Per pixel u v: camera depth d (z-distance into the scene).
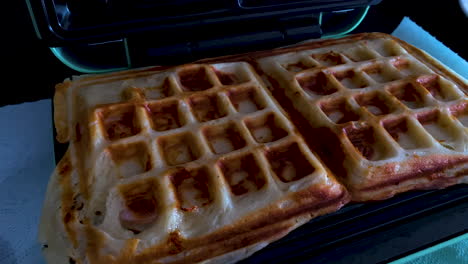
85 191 0.18
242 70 0.24
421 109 0.22
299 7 0.23
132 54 0.24
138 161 0.19
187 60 0.25
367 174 0.19
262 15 0.23
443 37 0.30
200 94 0.22
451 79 0.25
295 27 0.26
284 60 0.25
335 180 0.19
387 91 0.23
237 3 0.22
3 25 0.22
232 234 0.17
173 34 0.23
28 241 0.18
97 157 0.18
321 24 0.28
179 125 0.21
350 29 0.28
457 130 0.21
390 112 0.22
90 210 0.17
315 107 0.21
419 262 0.20
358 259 0.17
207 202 0.18
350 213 0.18
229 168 0.19
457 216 0.18
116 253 0.16
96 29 0.20
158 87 0.22
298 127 0.21
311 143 0.20
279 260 0.17
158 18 0.21
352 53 0.26
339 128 0.20
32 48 0.24
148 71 0.23
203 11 0.22
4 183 0.21
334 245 0.17
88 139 0.19
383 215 0.18
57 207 0.17
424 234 0.18
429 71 0.24
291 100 0.22
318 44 0.26
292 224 0.17
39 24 0.19
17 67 0.24
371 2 0.25
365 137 0.21
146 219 0.17
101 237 0.16
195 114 0.21
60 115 0.21
